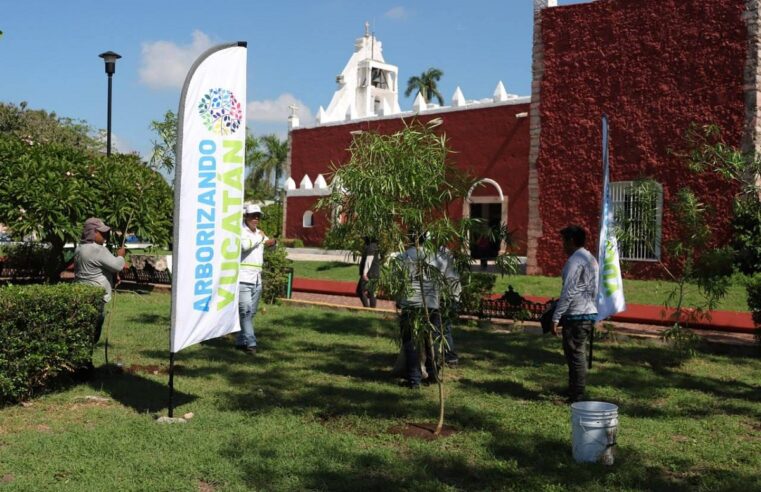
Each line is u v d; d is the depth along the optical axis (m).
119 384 6.73
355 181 5.27
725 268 8.38
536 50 20.17
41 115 43.56
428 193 5.36
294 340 9.66
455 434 5.44
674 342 8.77
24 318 5.75
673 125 17.62
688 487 4.40
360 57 44.53
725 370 8.11
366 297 13.01
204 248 5.89
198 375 7.33
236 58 6.04
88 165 13.12
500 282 17.88
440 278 5.73
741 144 16.62
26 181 11.75
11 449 4.77
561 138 19.64
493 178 26.48
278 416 5.81
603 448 4.78
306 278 20.16
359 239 5.71
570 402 6.48
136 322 10.58
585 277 6.38
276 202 38.56
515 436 5.38
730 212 16.50
